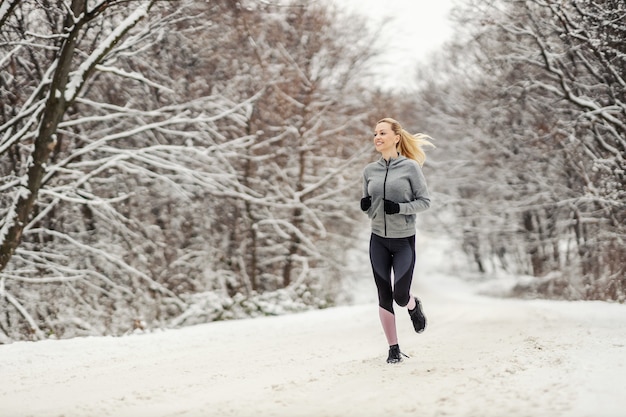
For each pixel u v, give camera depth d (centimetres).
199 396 429
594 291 1892
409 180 526
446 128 2973
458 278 3922
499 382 389
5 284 1351
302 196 2130
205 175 1520
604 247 1869
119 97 1530
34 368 611
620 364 419
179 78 1605
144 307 1493
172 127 1616
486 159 2575
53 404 427
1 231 1028
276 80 1923
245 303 1551
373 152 2183
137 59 1463
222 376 511
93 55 1032
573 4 1274
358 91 2239
